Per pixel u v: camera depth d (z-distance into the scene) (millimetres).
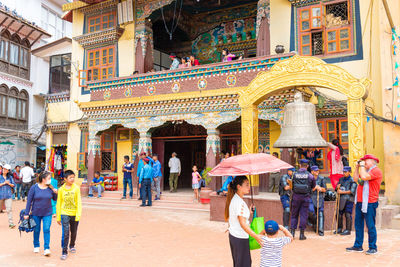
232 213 4641
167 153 19047
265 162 5191
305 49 13727
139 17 17844
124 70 18000
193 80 14312
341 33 13102
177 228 9789
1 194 10180
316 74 9586
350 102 9188
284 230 4555
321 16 13398
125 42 18141
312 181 8359
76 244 7957
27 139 23500
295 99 8938
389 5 11172
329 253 6918
